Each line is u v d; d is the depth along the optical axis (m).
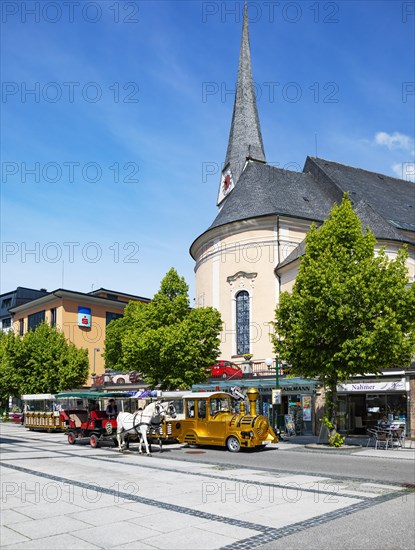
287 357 25.41
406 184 56.34
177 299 35.91
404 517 9.34
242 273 43.44
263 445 24.69
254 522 8.95
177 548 7.45
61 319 61.31
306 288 24.28
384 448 23.69
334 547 7.54
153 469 15.90
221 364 39.59
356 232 24.98
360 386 29.42
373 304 23.19
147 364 34.81
